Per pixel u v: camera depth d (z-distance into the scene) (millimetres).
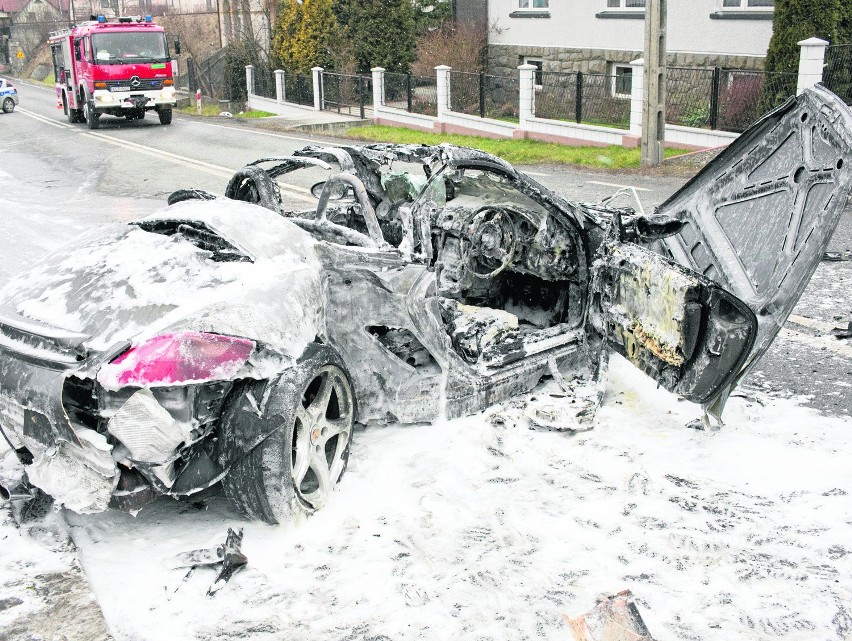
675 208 5285
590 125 18781
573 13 22859
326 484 4047
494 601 3352
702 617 3238
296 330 3928
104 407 3398
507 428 4867
